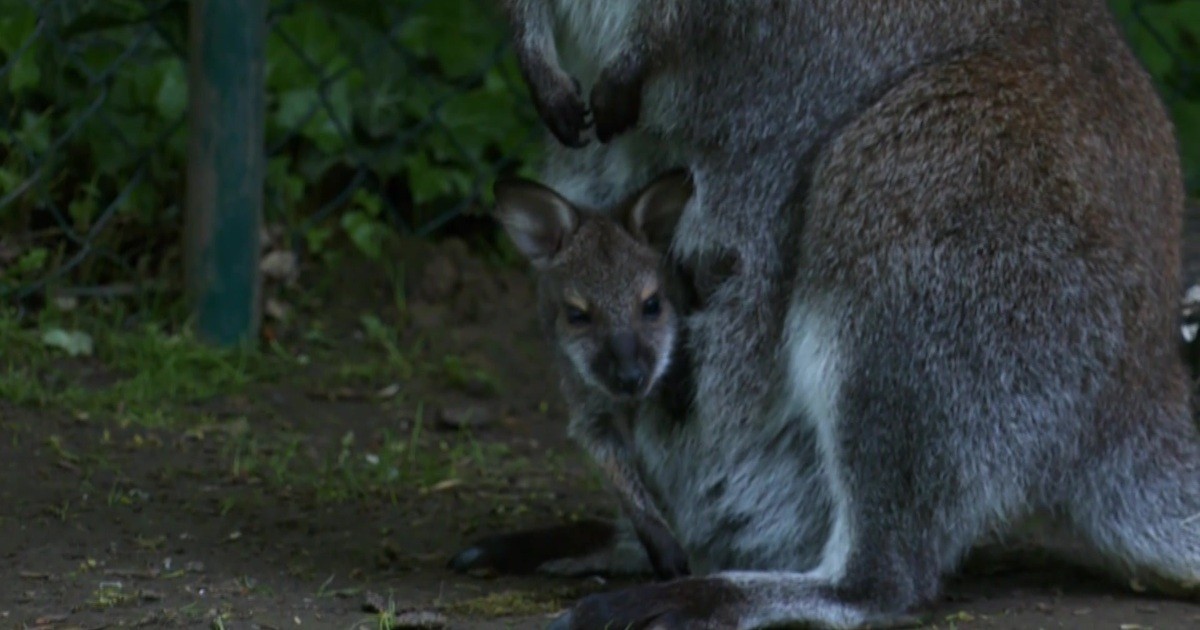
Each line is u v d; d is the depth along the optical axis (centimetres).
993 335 927
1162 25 1808
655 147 1050
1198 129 1750
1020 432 934
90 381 1466
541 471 1355
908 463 926
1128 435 971
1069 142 955
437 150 1736
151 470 1259
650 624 895
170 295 1611
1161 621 930
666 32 996
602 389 1005
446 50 1738
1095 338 944
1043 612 948
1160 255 989
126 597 965
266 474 1280
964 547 948
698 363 1017
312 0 1700
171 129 1591
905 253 930
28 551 1053
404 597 993
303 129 1672
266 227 1672
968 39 990
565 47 1077
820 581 921
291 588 1006
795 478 998
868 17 986
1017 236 932
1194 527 982
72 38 1582
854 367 935
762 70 995
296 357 1576
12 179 1555
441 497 1255
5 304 1553
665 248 1046
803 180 991
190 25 1528
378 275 1703
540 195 1054
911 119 952
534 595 1009
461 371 1559
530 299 1706
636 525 1017
